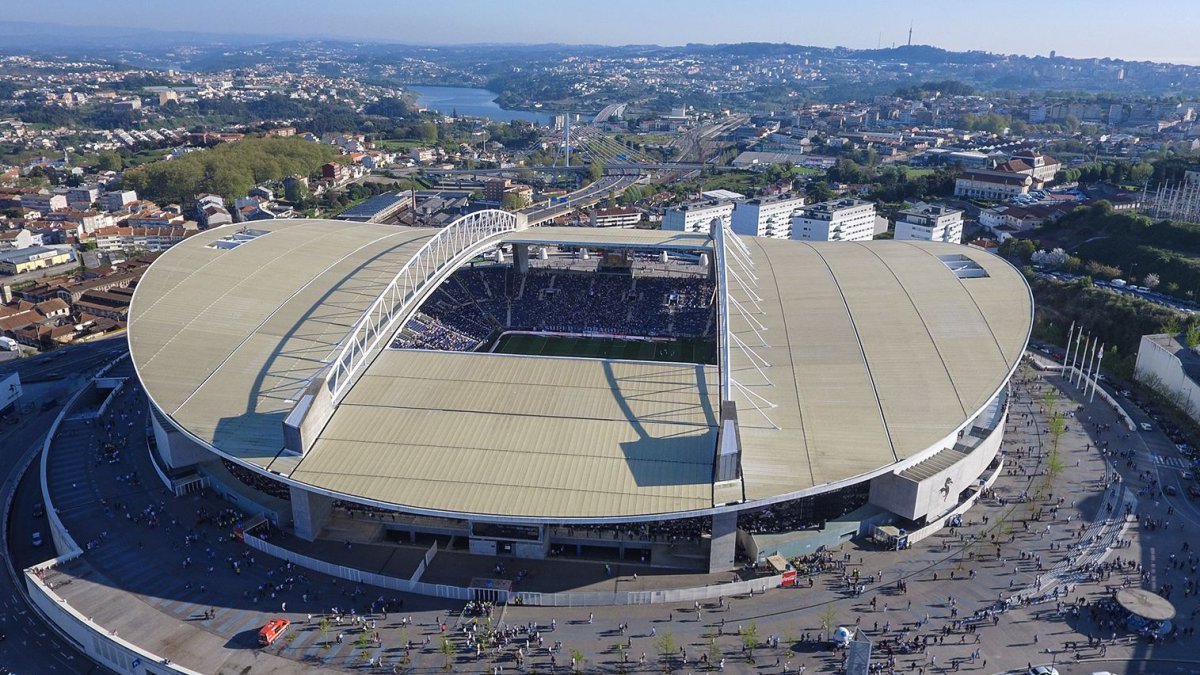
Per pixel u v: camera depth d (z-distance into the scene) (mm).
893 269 159625
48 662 95188
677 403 115062
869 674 87312
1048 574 105000
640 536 109188
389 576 102500
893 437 107875
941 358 124812
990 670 88312
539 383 121125
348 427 111250
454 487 100000
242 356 127750
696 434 108125
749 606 99062
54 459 133625
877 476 106438
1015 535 113625
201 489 124562
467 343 196875
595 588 100938
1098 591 101688
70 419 149500
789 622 96188
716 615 97562
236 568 105312
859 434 108562
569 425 110750
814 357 126438
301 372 122750
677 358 190500
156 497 122000
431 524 110875
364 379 122000
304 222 196375
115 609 97125
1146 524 116438
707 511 95625
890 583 103125
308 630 94562
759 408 113938
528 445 107062
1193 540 113188
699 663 89562
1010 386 164375
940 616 97000
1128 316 199000
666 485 99625
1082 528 115562
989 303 141250
